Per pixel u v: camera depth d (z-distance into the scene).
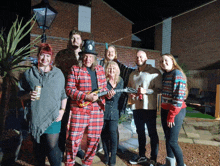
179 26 12.89
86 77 2.14
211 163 2.77
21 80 1.92
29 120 1.87
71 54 2.69
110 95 2.22
